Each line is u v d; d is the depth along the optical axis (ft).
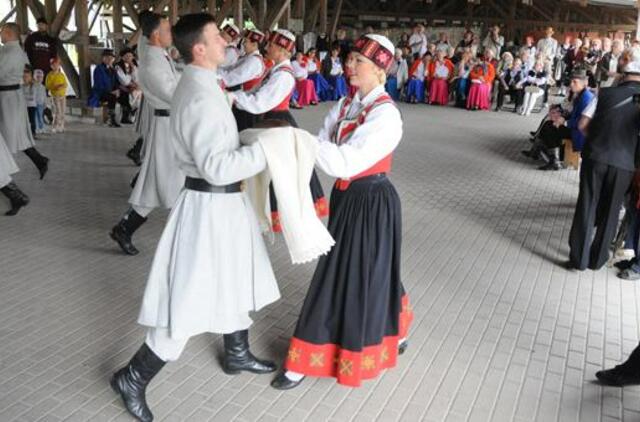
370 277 8.54
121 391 8.19
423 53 46.88
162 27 13.19
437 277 13.55
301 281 13.01
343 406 8.87
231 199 7.90
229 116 7.50
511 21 69.05
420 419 8.67
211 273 7.79
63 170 20.94
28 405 8.57
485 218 17.93
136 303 11.73
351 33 55.42
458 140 30.07
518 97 40.29
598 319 11.94
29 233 15.07
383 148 8.09
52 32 30.27
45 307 11.42
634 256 14.34
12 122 18.74
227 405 8.79
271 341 10.59
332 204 8.75
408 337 10.87
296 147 7.55
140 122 21.39
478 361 10.22
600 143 13.33
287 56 13.34
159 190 13.44
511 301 12.55
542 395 9.37
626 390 9.61
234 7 39.37
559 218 18.20
